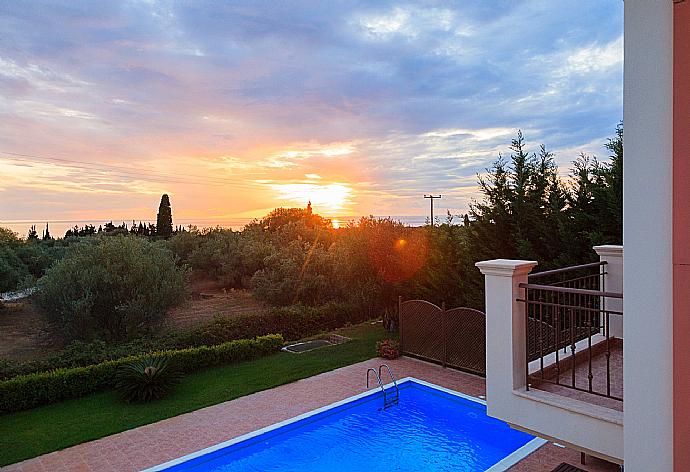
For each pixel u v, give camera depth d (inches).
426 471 251.6
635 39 100.5
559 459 230.4
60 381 351.6
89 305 527.8
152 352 429.4
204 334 490.3
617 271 222.8
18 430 298.8
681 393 94.9
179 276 604.7
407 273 556.4
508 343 158.6
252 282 786.2
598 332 226.8
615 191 388.8
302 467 256.1
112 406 339.3
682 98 93.4
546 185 455.8
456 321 402.6
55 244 955.3
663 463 98.1
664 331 97.6
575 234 422.9
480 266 164.9
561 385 152.9
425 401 342.3
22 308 739.4
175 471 244.7
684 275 94.0
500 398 161.3
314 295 722.2
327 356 461.7
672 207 95.5
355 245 580.4
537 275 189.2
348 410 325.4
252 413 319.9
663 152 97.0
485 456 267.4
